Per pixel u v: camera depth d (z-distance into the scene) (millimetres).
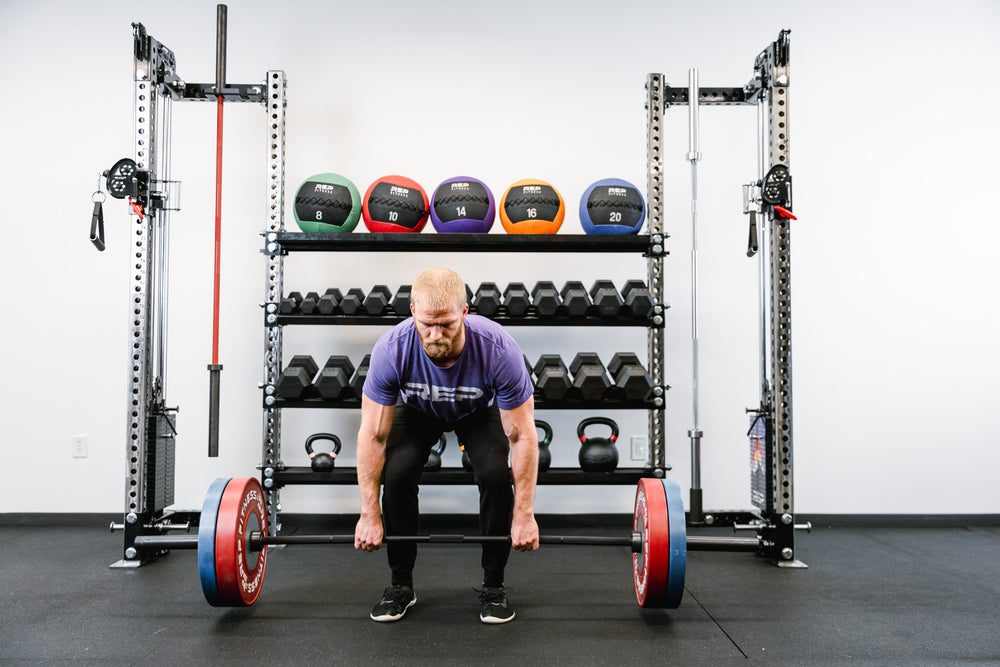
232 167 2676
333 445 2627
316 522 2629
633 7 2725
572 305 2205
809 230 2688
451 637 1488
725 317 2678
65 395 2633
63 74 2682
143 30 2143
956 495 2652
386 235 2186
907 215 2691
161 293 2256
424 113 2707
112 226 2660
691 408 2670
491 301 2219
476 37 2721
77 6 2688
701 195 2693
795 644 1458
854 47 2709
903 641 1477
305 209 2199
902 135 2701
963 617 1633
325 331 2662
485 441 1588
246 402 2645
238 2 2697
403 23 2715
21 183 2660
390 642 1457
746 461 2652
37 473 2621
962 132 2705
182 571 2020
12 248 2650
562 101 2717
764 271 2270
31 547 2295
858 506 2652
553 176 2705
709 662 1361
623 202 2221
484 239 2186
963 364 2674
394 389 1469
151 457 2133
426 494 2648
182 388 2639
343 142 2695
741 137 2695
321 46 2701
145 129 2146
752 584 1905
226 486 1610
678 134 2707
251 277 2664
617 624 1578
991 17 2717
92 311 2648
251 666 1333
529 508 1460
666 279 2684
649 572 1521
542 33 2723
